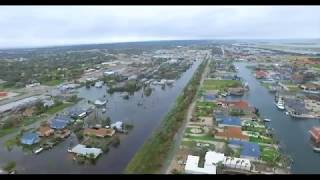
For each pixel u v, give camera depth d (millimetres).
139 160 71438
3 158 74375
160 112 115312
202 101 124812
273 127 99000
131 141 85250
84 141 84812
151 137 86875
